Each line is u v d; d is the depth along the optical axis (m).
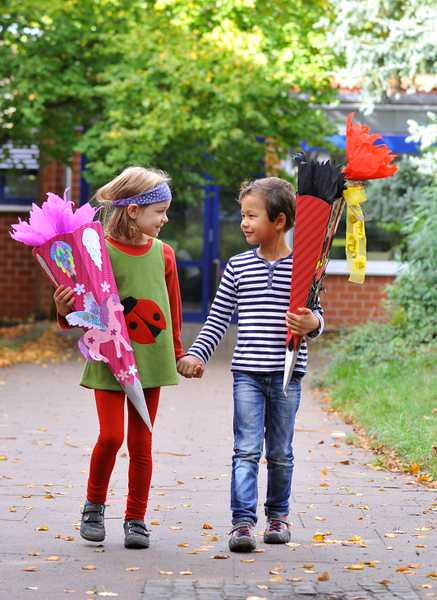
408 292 14.62
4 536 5.92
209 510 6.68
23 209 22.06
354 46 14.05
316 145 17.17
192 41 16.28
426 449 8.27
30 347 17.48
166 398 12.36
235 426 5.78
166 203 5.75
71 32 16.75
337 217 5.53
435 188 14.50
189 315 21.77
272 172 17.78
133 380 5.49
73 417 10.70
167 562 5.38
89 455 8.59
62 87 16.50
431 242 14.26
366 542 5.87
